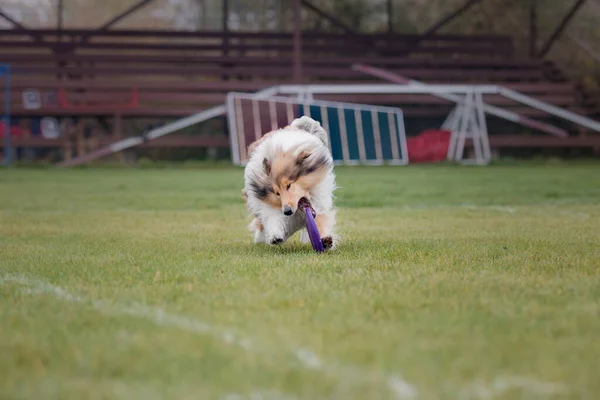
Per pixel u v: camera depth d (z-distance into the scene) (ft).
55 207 54.54
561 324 16.67
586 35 140.97
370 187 71.20
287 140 28.02
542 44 142.82
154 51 139.03
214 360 14.16
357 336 15.76
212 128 129.29
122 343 15.46
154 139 116.57
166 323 17.12
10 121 122.42
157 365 13.94
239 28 142.82
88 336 16.10
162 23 144.56
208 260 26.81
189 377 13.30
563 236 33.91
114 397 12.34
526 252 27.86
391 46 132.05
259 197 28.37
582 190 67.56
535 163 113.39
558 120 128.57
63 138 116.78
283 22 142.00
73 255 28.84
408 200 58.75
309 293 20.24
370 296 19.74
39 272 24.82
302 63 127.03
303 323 16.90
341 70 126.11
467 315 17.53
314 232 27.55
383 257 26.78
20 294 20.98
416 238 33.47
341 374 13.35
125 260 27.17
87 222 43.45
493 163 110.93
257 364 13.88
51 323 17.30
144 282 22.49
